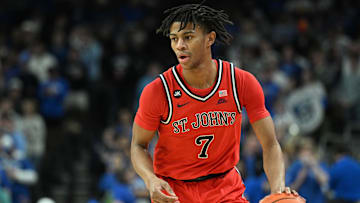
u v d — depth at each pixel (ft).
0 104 85.35
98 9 111.24
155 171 29.12
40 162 87.15
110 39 105.09
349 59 87.66
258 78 87.35
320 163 71.26
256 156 70.49
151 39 107.24
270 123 28.04
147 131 27.73
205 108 27.37
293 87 90.17
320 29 108.78
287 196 25.71
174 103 27.35
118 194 67.00
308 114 81.82
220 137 27.86
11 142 72.02
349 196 62.80
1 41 106.73
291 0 113.50
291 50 96.37
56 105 92.27
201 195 28.35
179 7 26.68
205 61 27.07
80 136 93.35
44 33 106.42
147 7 113.09
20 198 71.46
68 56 99.45
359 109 85.30
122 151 78.74
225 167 28.60
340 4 115.44
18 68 96.68
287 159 66.80
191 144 27.81
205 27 26.73
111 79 100.63
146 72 101.40
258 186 62.08
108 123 95.45
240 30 99.55
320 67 91.50
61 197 88.43
